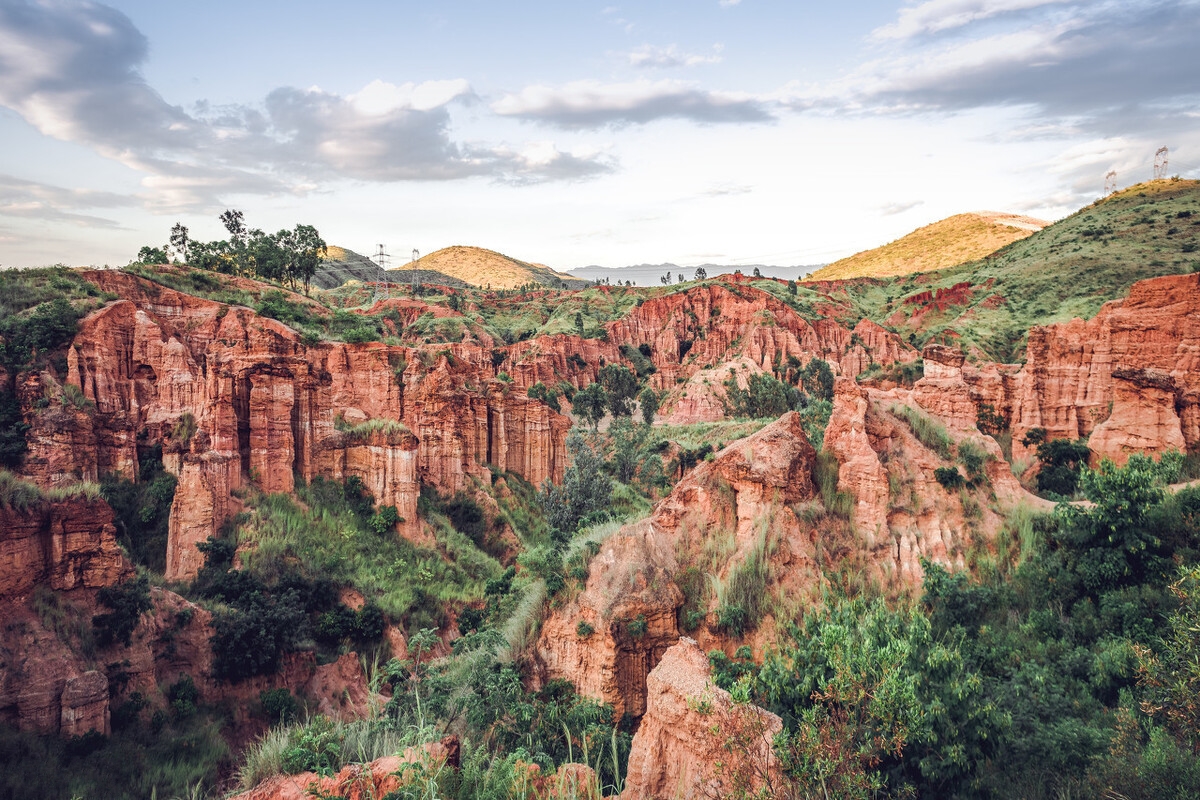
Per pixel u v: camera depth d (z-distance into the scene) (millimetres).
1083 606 24109
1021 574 26547
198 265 98438
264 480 51781
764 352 163875
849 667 17641
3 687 27391
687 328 188500
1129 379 40031
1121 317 45500
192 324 61344
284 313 77000
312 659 40344
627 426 100000
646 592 28281
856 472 30828
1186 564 23562
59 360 51219
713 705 17562
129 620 33000
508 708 25078
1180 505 25875
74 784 26391
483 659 28203
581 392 139625
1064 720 17625
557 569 32031
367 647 44000
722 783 15781
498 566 58969
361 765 18734
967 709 17797
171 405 54500
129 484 49625
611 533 32906
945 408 41688
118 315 54969
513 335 183250
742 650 25625
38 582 30953
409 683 28344
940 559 28141
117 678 31562
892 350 164375
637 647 27719
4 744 26281
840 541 29406
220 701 35562
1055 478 40844
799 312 185500
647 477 82125
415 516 57531
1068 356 52719
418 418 66875
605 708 26344
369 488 57531
